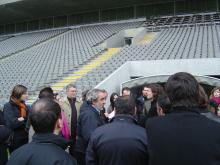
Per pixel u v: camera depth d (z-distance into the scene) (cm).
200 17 2219
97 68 1370
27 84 1413
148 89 495
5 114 490
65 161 207
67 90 523
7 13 2883
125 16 2605
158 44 1627
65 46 2189
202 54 1298
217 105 472
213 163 201
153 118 234
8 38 3031
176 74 236
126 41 2269
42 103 225
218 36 1656
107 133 286
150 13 2500
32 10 2794
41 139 216
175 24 2155
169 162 209
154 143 220
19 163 207
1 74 1720
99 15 2728
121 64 1332
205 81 849
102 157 281
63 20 2925
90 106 422
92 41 2189
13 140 482
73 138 502
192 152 204
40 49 2272
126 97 309
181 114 222
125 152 274
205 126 212
